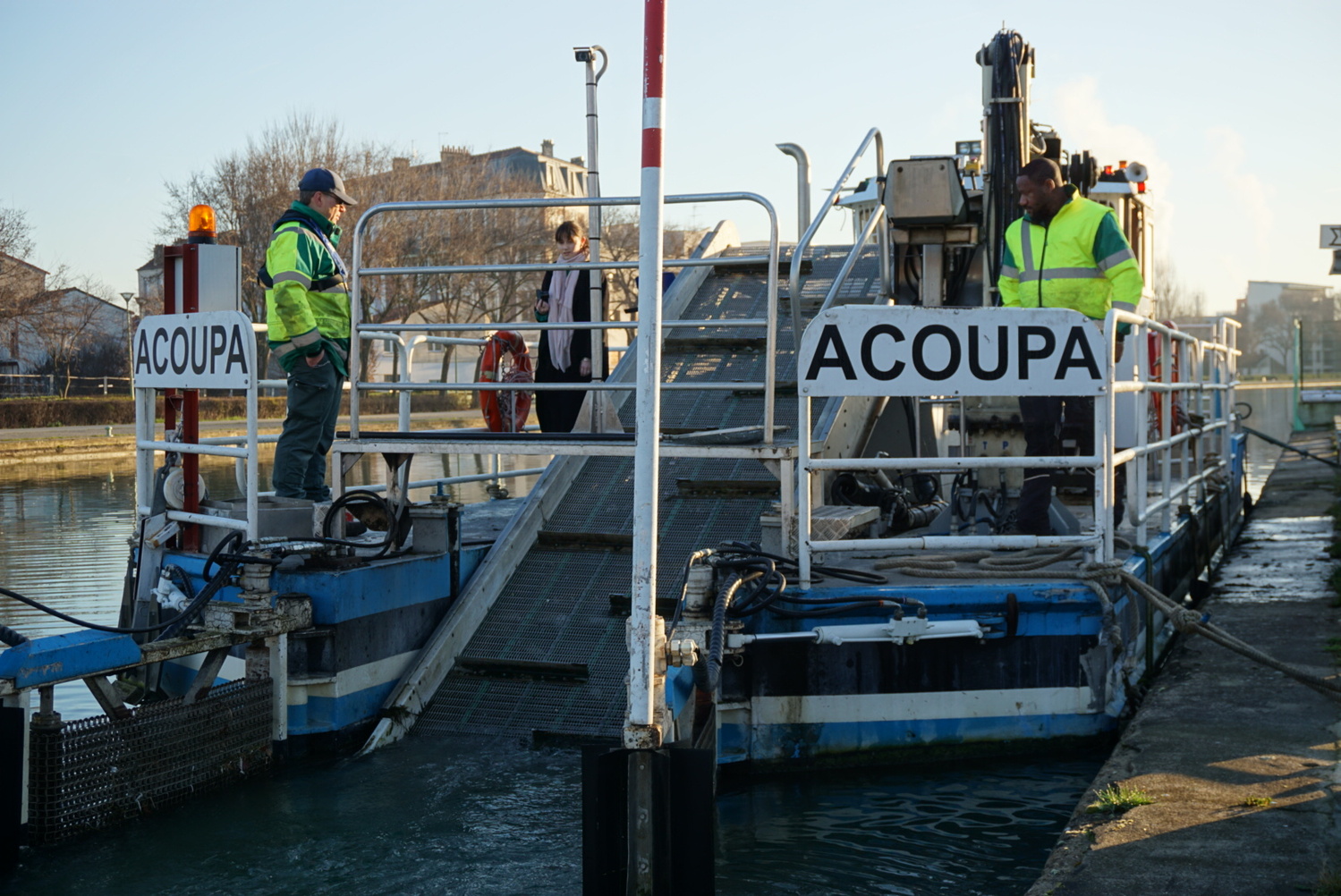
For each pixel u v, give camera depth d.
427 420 38.66
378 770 5.79
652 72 3.48
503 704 6.44
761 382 9.09
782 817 4.97
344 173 47.75
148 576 6.78
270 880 4.47
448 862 4.63
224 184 47.16
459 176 53.69
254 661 5.93
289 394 7.04
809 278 10.94
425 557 6.79
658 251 3.49
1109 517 5.66
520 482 20.36
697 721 5.34
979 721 5.61
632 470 8.19
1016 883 4.28
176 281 6.89
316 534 6.77
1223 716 5.27
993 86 7.89
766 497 7.71
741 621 5.37
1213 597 8.52
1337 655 6.37
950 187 7.68
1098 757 5.64
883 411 9.19
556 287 9.23
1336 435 21.34
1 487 22.56
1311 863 3.62
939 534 7.19
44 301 50.06
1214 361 11.73
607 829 3.44
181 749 5.35
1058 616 5.62
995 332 5.50
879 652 5.54
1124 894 3.46
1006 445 7.41
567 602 7.07
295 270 6.72
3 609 9.60
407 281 48.53
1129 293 6.41
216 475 23.84
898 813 5.00
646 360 3.49
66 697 7.20
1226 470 11.94
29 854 4.74
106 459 31.00
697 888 3.41
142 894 4.35
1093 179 8.45
